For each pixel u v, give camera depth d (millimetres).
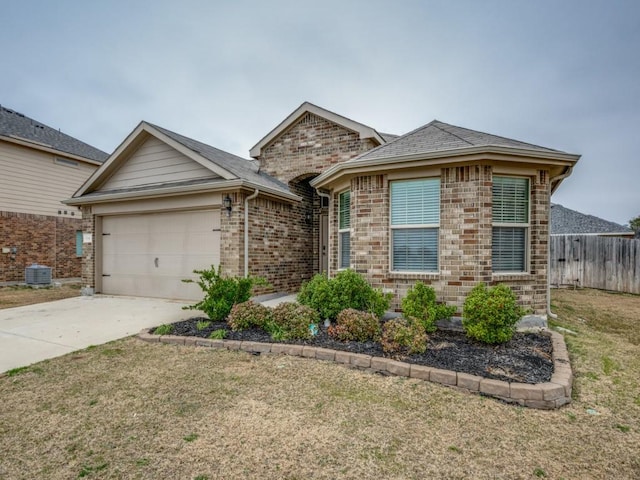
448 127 8133
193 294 9281
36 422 3162
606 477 2510
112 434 2975
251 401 3572
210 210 9062
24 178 14289
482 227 5949
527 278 6219
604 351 5262
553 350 4926
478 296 5141
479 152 5742
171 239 9609
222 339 5344
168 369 4395
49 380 4082
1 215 13516
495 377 3900
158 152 10062
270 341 5219
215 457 2678
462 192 6086
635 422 3258
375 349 4816
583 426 3180
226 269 8656
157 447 2795
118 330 6344
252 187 8633
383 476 2482
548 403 3510
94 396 3674
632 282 11922
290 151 11461
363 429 3080
